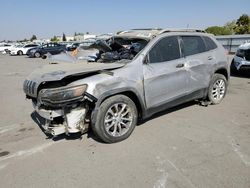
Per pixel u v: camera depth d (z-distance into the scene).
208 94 5.91
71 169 3.47
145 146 4.05
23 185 3.16
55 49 27.25
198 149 3.89
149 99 4.50
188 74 5.12
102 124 3.99
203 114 5.47
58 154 3.91
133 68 4.26
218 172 3.27
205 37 5.75
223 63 5.98
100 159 3.70
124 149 3.97
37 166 3.58
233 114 5.45
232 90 7.74
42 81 3.96
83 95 3.77
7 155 3.93
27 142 4.38
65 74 3.85
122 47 5.53
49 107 3.93
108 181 3.17
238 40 26.02
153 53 4.59
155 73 4.50
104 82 3.91
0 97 7.77
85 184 3.13
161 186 3.03
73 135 4.57
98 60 5.20
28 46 33.72
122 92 4.22
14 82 10.51
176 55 4.98
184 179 3.15
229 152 3.77
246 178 3.13
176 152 3.82
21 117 5.75
